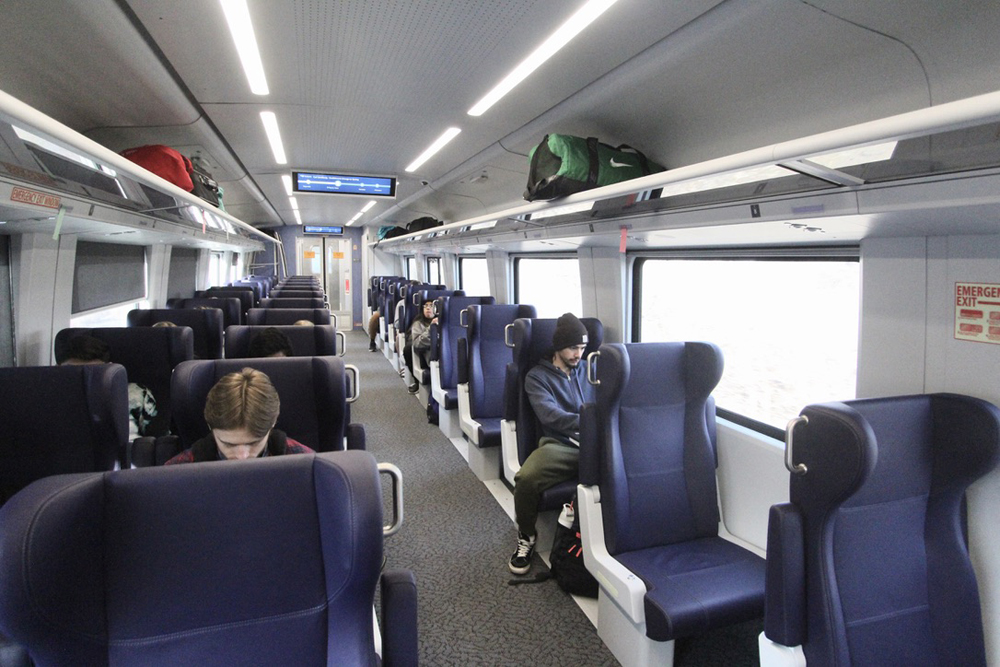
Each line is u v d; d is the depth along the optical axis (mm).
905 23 1707
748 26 1999
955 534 1580
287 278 13516
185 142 4184
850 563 1489
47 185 2273
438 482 4211
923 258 1899
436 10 2205
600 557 2309
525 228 4195
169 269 6230
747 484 2666
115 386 2211
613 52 2457
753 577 2133
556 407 3174
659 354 2502
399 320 8164
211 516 1052
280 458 1112
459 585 2854
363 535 1081
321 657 1110
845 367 2471
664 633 1883
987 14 1539
